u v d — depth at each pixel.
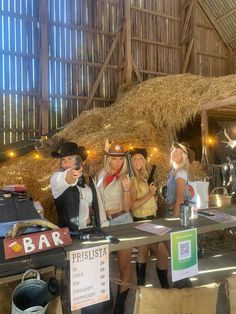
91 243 1.72
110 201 2.55
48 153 4.46
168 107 6.59
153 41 9.82
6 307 1.45
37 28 8.09
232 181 5.08
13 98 7.78
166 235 1.91
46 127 8.01
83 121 7.32
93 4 8.95
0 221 2.03
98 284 1.61
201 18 10.81
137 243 1.81
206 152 6.21
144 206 2.85
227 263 3.68
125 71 9.01
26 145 6.79
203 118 6.28
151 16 9.86
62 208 2.14
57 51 8.40
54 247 1.60
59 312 1.48
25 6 7.97
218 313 1.94
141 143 6.04
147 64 9.73
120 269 2.38
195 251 1.99
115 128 6.64
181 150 2.88
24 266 1.43
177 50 10.47
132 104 7.16
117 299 2.35
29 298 1.43
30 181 5.02
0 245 1.56
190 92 6.58
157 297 1.63
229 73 11.41
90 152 5.32
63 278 1.62
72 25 8.57
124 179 2.53
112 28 9.25
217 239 4.56
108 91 9.14
